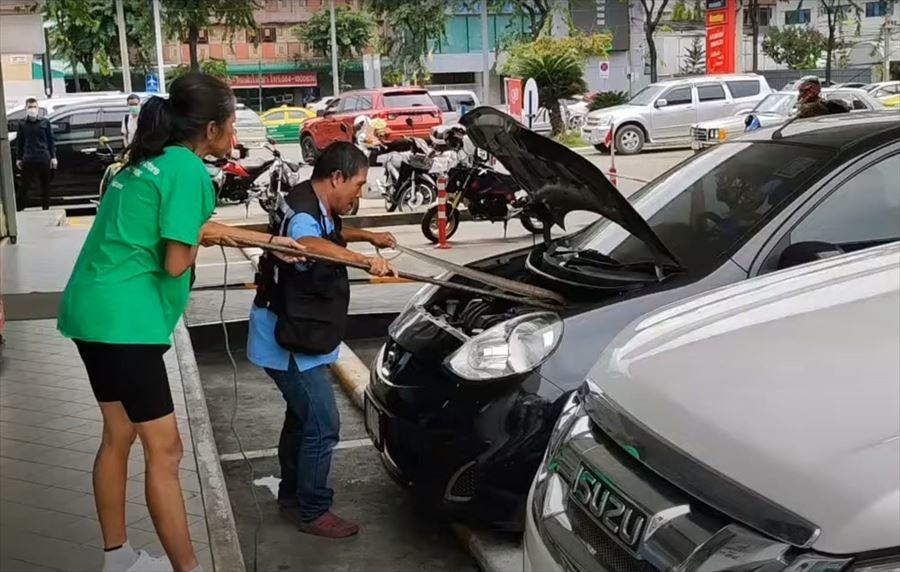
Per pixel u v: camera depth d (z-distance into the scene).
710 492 1.85
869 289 2.46
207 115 3.23
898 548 1.57
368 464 5.19
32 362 6.48
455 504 3.78
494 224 14.59
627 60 47.91
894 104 25.58
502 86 47.16
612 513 2.07
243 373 6.97
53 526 3.99
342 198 4.00
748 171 4.47
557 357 3.72
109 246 3.19
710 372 2.13
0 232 11.38
